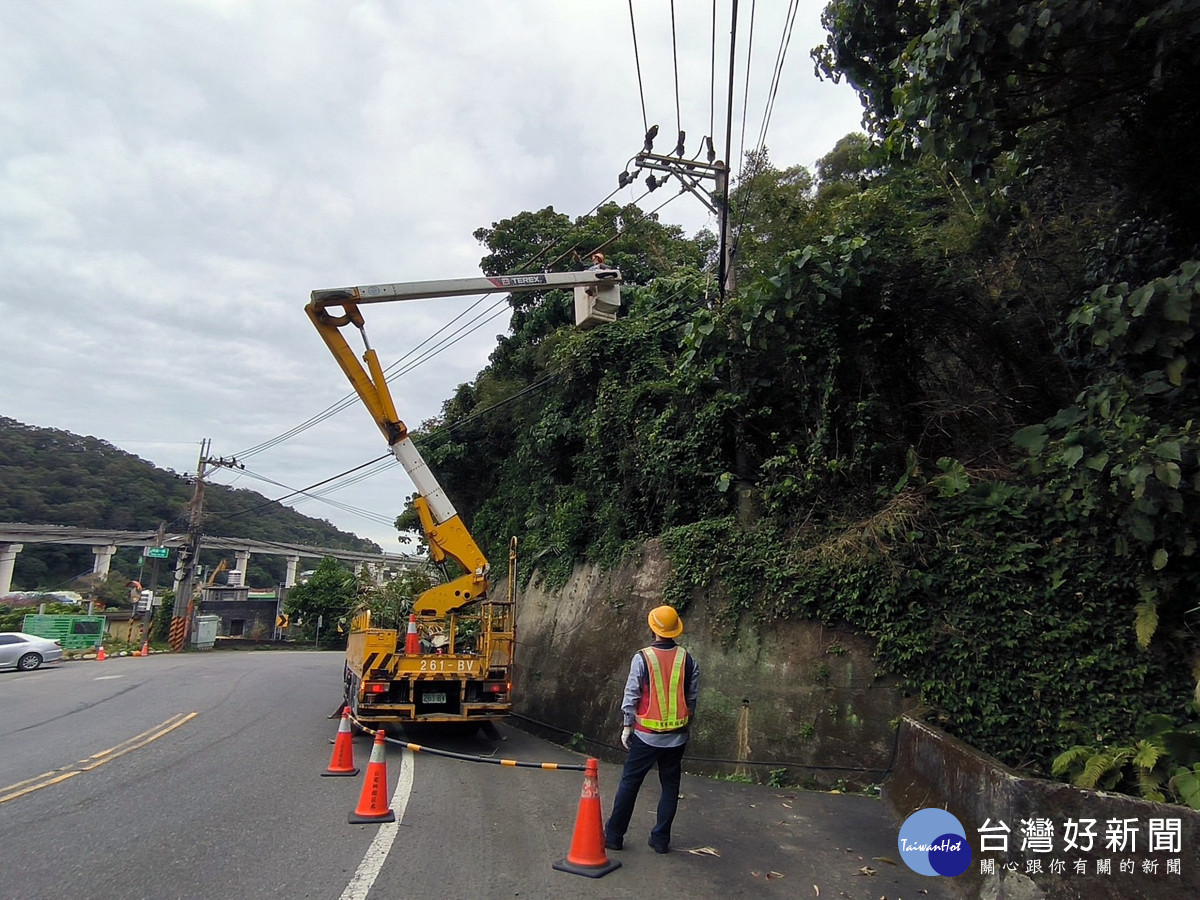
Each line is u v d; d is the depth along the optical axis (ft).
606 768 29.32
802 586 27.17
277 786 24.29
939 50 21.02
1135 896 12.72
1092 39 20.56
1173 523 19.72
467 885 15.71
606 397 46.06
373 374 36.17
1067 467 21.70
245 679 64.49
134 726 36.40
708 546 31.48
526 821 20.81
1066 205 31.76
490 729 37.63
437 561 36.01
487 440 72.74
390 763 28.58
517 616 50.96
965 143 22.74
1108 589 21.72
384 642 32.50
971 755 17.38
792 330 32.19
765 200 45.62
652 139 44.75
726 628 29.04
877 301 30.78
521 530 58.90
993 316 31.53
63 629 120.26
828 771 24.32
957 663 23.27
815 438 30.83
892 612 24.88
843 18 27.91
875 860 17.54
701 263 73.97
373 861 16.99
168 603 152.35
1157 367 22.47
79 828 19.39
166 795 22.89
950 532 25.12
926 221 38.88
